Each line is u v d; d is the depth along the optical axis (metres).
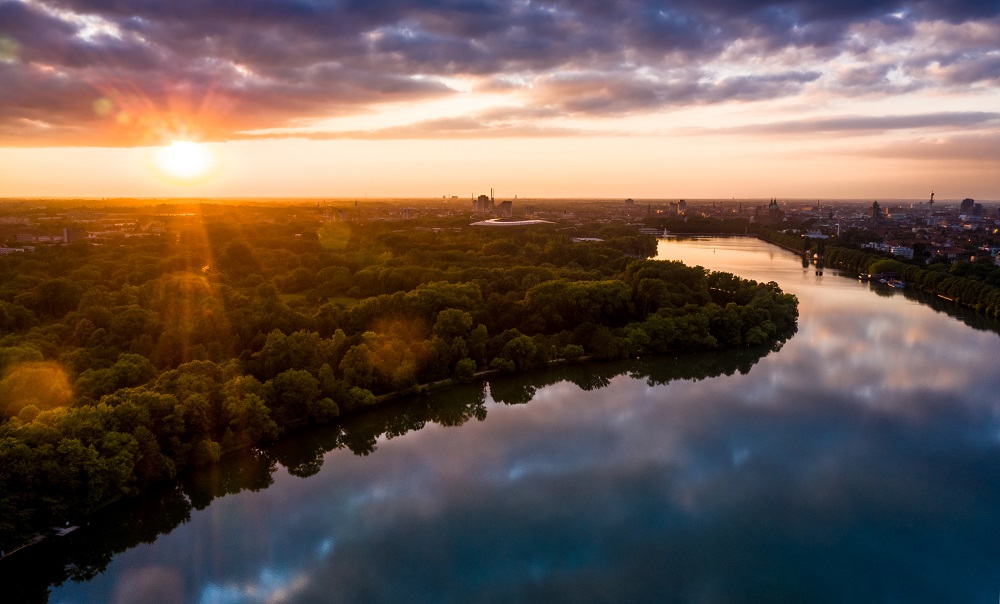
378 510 128.62
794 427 165.25
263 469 149.88
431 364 192.50
